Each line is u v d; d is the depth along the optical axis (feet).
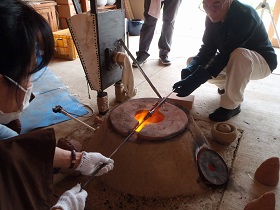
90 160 2.93
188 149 3.93
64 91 7.64
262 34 5.90
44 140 1.95
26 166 1.87
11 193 1.76
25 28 1.71
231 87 5.70
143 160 3.77
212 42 6.30
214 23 5.81
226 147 5.14
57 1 11.66
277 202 3.88
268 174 4.12
